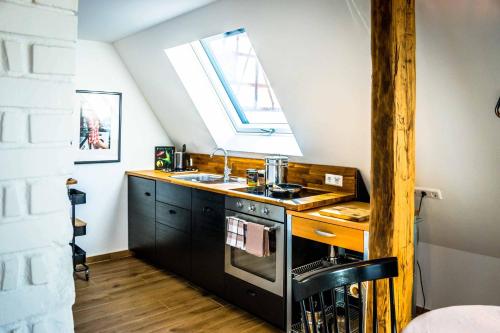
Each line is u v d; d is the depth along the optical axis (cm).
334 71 257
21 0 74
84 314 307
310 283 133
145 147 461
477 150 223
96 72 418
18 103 74
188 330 286
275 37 268
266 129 370
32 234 77
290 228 270
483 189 237
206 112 394
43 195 78
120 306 323
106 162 433
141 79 431
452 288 291
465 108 212
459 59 198
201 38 322
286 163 327
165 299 339
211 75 387
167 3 280
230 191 318
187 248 369
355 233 232
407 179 202
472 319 132
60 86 79
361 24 222
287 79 288
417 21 200
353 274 143
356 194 302
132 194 445
